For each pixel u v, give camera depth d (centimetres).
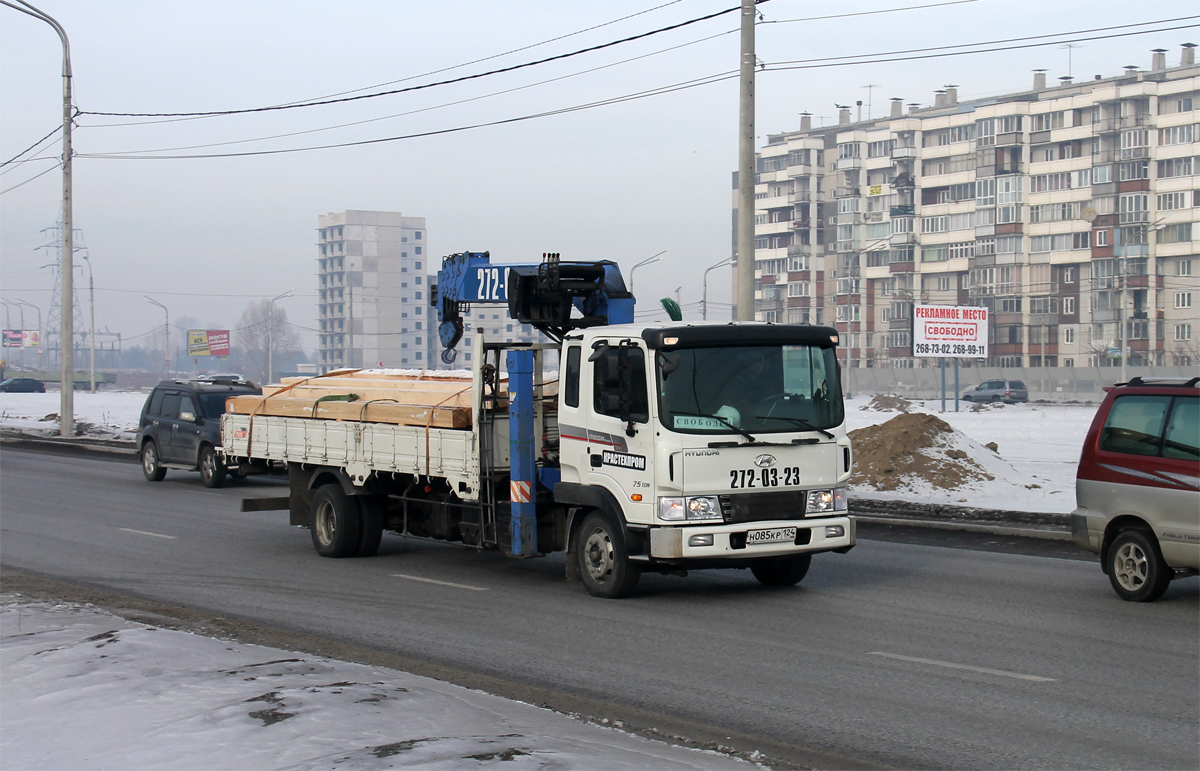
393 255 17788
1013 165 10544
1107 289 9819
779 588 1162
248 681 699
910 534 1614
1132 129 9719
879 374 9831
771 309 12850
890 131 11500
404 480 1362
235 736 576
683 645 891
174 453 2422
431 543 1555
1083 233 10088
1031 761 602
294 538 1599
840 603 1074
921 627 955
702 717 688
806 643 895
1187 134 9556
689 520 1023
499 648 888
